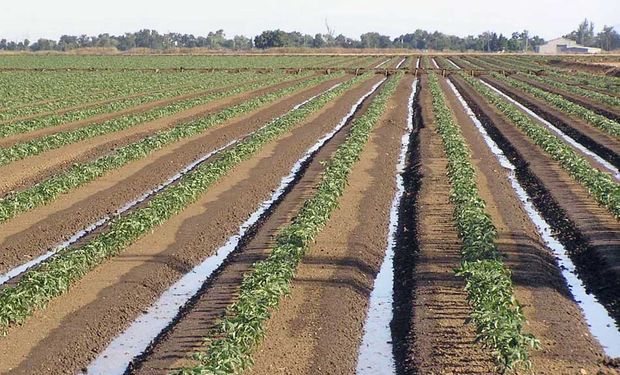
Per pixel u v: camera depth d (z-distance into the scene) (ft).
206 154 128.57
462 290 62.39
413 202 92.79
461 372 48.98
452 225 81.66
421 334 54.75
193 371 44.80
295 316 57.82
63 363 51.78
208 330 55.67
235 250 76.43
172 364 50.67
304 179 105.60
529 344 49.52
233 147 127.24
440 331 55.01
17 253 75.00
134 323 59.16
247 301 55.06
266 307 55.26
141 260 71.20
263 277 59.62
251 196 97.60
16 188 102.32
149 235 78.79
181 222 84.12
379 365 52.01
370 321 59.47
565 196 95.14
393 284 67.82
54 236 80.53
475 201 81.92
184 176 103.35
